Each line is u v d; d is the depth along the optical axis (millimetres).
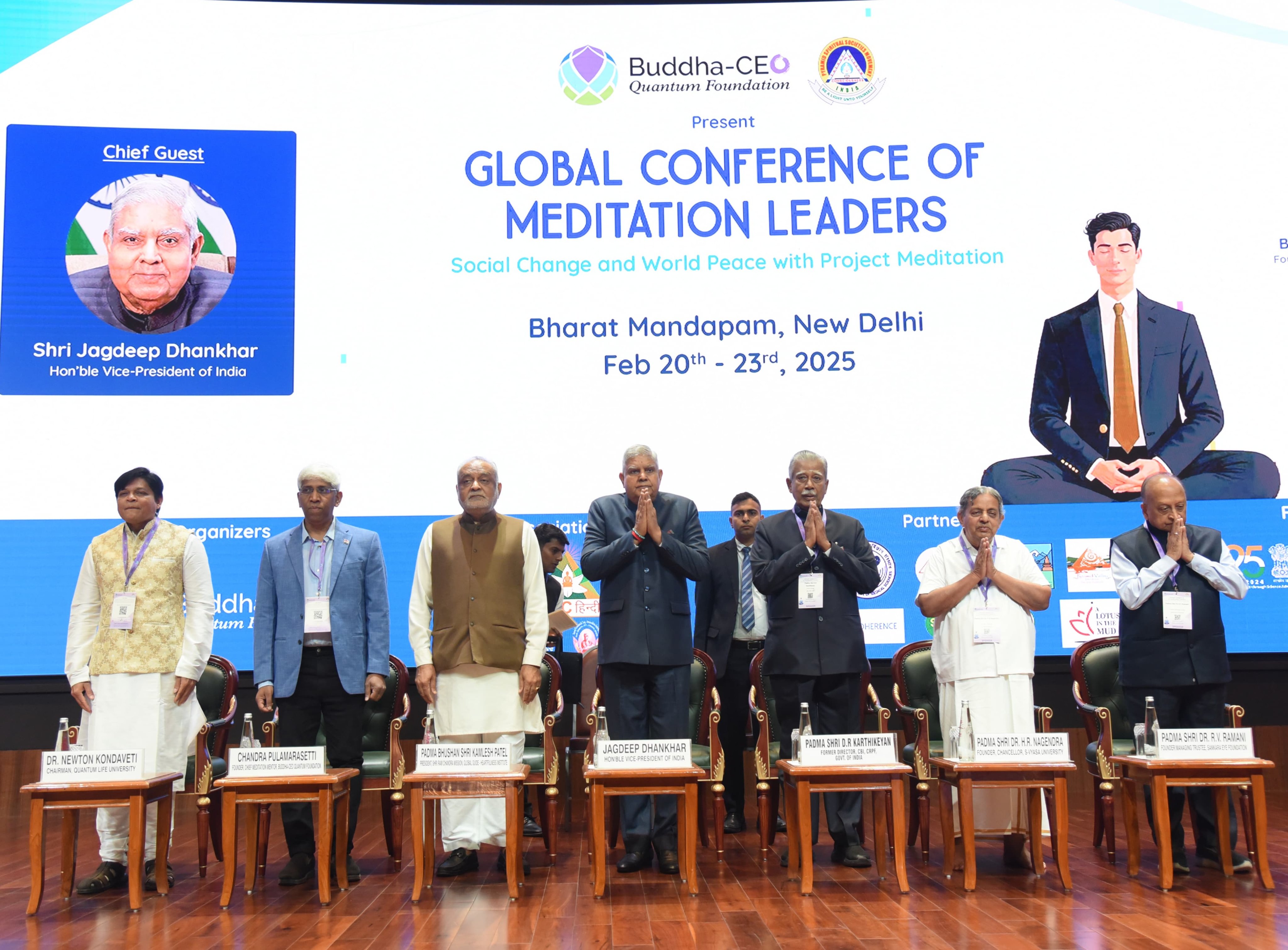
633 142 5398
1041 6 5379
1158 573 3586
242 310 5188
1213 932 2732
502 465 5176
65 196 5176
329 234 5262
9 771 4934
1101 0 5355
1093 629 5055
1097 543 5098
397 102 5363
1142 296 5211
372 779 3818
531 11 5418
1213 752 3316
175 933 2854
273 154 5289
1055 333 5223
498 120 5387
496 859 3867
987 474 5160
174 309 5152
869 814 4516
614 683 3547
